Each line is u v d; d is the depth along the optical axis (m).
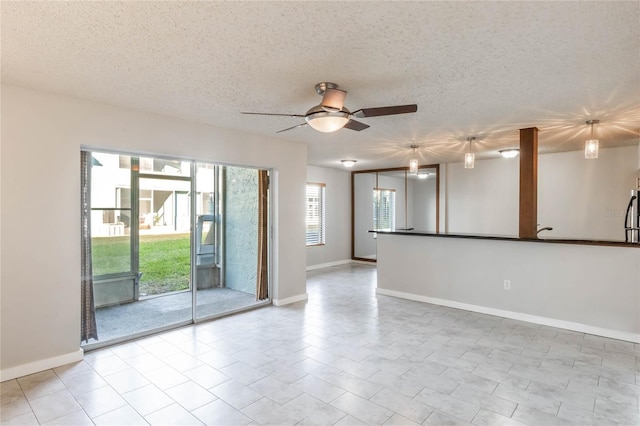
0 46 2.13
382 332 3.81
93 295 3.45
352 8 1.72
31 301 2.89
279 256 4.87
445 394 2.53
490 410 2.33
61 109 3.02
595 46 2.13
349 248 8.78
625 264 3.63
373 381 2.72
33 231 2.90
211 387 2.64
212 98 3.12
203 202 4.77
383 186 8.30
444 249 4.89
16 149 2.81
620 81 2.71
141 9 1.72
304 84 2.78
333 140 4.96
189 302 4.13
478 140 4.95
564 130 4.32
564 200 5.98
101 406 2.39
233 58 2.31
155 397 2.50
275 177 4.85
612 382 2.70
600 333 3.73
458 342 3.53
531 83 2.76
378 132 4.44
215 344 3.48
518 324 4.10
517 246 4.29
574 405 2.39
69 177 3.07
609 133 4.48
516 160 6.58
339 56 2.28
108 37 2.02
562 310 3.97
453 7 1.71
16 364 2.81
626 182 5.46
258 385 2.67
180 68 2.47
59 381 2.74
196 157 3.92
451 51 2.21
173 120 3.72
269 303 4.91
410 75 2.60
